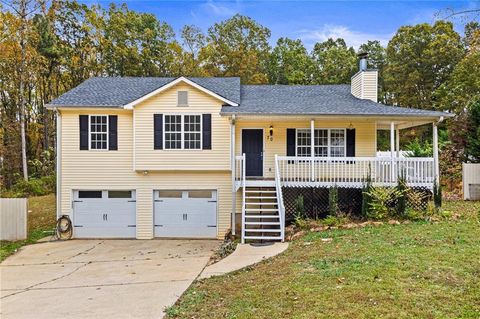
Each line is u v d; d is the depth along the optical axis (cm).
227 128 1491
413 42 3503
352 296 594
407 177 1380
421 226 1141
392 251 855
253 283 732
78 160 1518
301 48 4144
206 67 3691
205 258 1109
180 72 3569
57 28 2889
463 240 925
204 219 1534
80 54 3023
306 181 1409
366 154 1576
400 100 3575
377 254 838
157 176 1528
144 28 3541
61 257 1172
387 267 732
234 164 1412
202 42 3909
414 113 1381
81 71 3050
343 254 871
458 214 1299
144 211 1530
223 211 1524
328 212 1444
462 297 573
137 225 1530
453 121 2188
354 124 1574
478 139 1938
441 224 1154
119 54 3225
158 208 1535
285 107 1480
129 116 1527
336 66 3831
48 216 1809
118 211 1532
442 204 1605
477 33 1096
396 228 1134
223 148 1491
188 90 1490
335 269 752
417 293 594
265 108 1459
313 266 799
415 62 3497
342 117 1395
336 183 1396
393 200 1319
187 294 711
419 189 1393
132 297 716
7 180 2845
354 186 1391
